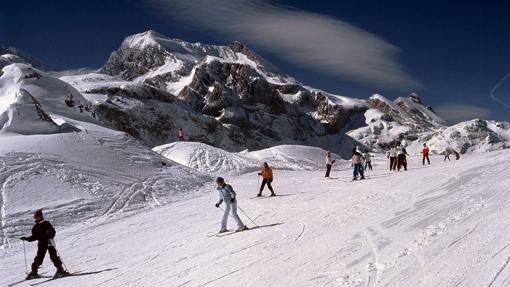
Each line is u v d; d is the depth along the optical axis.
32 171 24.34
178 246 12.82
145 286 9.29
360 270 8.32
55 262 11.28
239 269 9.46
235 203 13.80
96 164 28.44
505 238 8.81
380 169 33.94
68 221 19.94
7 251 15.65
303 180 28.61
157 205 23.36
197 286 8.74
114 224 18.77
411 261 8.41
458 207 12.58
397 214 12.95
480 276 7.18
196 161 44.25
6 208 20.25
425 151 35.25
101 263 12.09
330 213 14.51
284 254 10.14
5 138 29.12
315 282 8.02
